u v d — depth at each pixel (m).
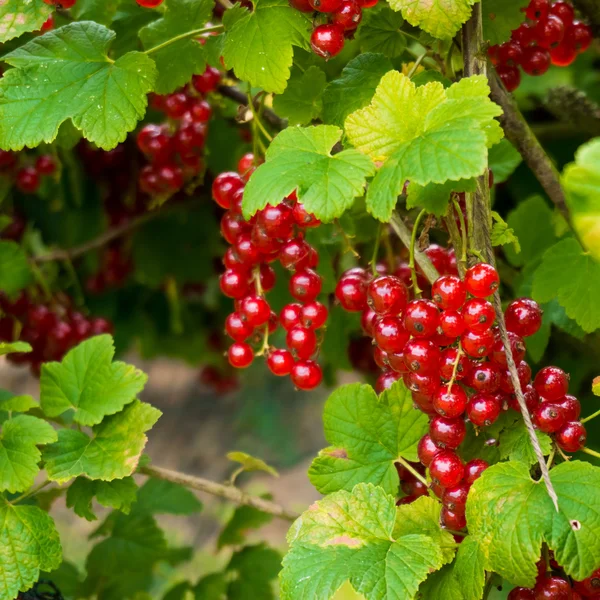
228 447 1.85
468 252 0.61
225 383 1.22
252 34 0.64
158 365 2.04
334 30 0.63
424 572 0.59
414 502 0.63
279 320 0.67
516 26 0.67
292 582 0.60
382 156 0.60
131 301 1.10
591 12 0.71
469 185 0.60
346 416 0.64
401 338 0.61
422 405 0.62
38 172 0.80
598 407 0.83
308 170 0.60
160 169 0.74
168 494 0.79
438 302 0.60
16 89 0.64
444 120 0.59
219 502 1.67
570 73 0.99
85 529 1.51
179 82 0.68
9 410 0.67
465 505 0.61
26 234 0.96
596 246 0.57
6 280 0.77
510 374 0.60
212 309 1.12
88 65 0.65
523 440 0.62
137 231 0.98
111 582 0.79
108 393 0.67
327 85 0.66
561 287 0.67
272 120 0.74
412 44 0.76
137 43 0.74
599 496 0.59
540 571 0.61
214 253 1.01
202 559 1.46
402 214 0.70
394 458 0.64
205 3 0.68
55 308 0.80
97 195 0.94
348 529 0.61
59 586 0.78
